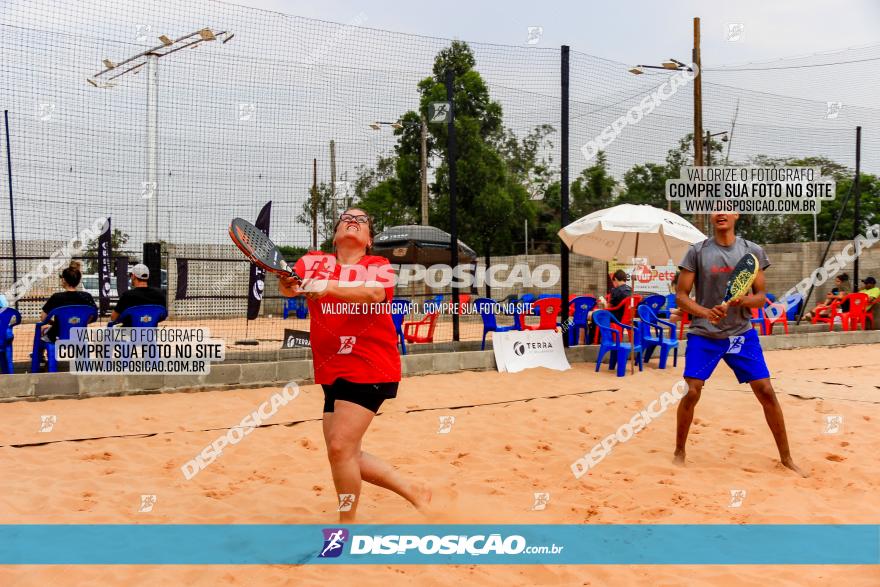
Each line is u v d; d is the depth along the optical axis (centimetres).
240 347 1373
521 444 589
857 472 505
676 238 958
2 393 732
